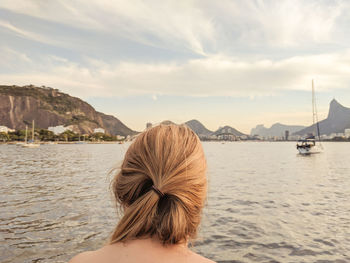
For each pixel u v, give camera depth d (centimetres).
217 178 2245
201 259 85
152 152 89
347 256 706
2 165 3422
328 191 1666
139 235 87
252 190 1656
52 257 673
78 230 859
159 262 81
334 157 5797
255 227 919
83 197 1370
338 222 998
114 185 94
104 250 88
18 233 830
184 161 86
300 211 1152
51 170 2833
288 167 3397
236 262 666
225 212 1107
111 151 8450
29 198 1352
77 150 9169
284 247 757
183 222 82
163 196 85
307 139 6906
